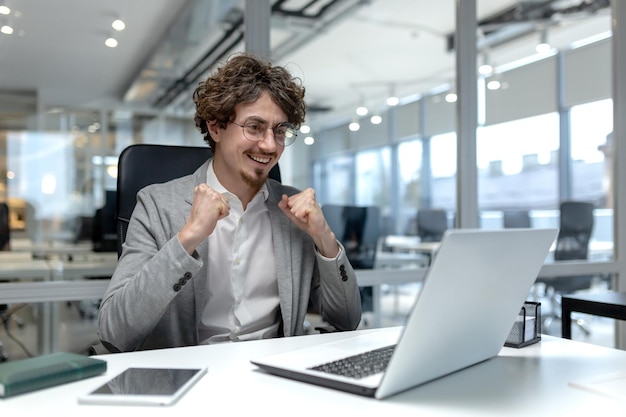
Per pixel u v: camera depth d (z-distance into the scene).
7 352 2.14
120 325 1.08
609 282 3.10
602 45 3.10
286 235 1.39
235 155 1.27
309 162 2.69
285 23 2.56
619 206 3.05
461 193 2.79
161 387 0.73
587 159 3.09
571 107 3.06
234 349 0.98
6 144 2.19
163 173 1.52
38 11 2.25
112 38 2.36
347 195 2.75
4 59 2.19
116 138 2.37
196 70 2.48
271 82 1.27
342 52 2.70
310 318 2.33
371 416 0.65
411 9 2.81
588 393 0.75
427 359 0.75
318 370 0.78
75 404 0.68
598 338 3.30
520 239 0.82
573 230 3.05
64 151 2.28
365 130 2.77
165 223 1.29
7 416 0.64
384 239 2.77
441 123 2.83
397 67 2.79
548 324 3.24
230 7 2.52
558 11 3.03
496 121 2.88
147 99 2.42
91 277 2.29
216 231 1.33
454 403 0.70
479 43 2.84
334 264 1.30
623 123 3.05
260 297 1.36
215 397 0.71
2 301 2.11
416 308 0.66
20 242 2.19
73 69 2.30
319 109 2.69
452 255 0.68
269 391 0.73
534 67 2.99
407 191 2.84
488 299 0.81
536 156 2.99
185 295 1.26
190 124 2.49
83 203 2.30
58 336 2.22
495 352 0.95
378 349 0.91
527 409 0.68
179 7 2.46
